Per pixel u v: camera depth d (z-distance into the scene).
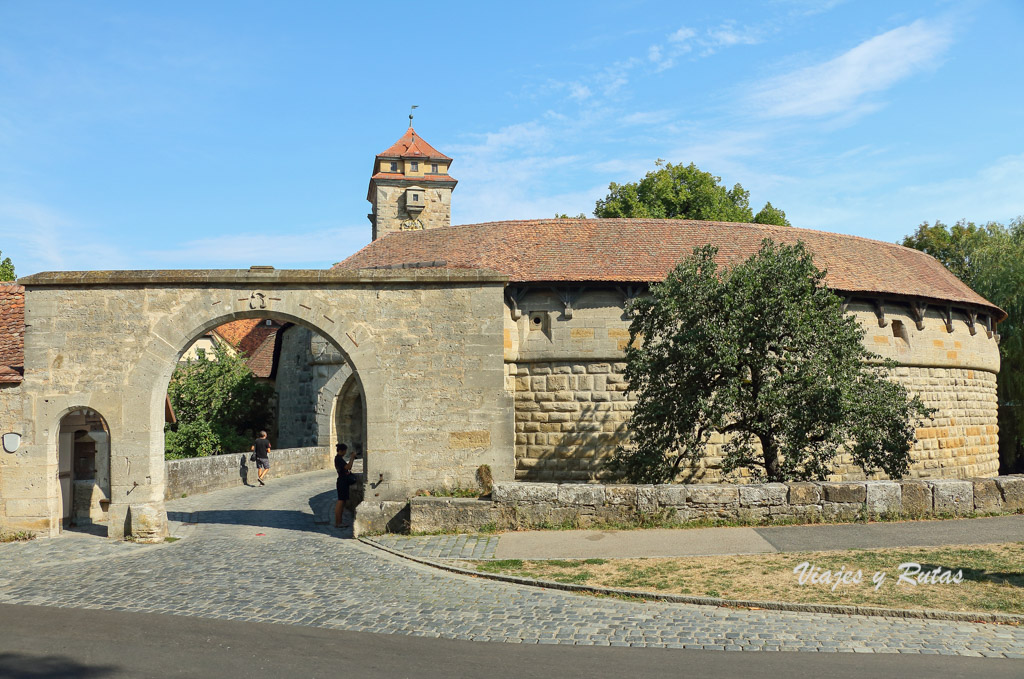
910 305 20.28
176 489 17.34
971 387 22.38
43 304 12.27
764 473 16.86
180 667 6.11
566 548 10.14
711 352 13.45
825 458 13.49
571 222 20.31
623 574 8.79
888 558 9.12
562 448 17.59
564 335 17.73
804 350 13.41
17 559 10.64
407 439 12.34
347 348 12.42
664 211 38.12
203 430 23.89
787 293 13.36
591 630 6.93
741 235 20.27
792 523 11.08
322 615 7.55
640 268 17.86
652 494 11.19
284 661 6.21
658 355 14.10
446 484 12.31
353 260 21.22
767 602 7.53
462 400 12.42
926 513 11.27
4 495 12.12
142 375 12.22
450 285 12.59
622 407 17.52
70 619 7.55
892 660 6.02
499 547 10.37
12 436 12.12
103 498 14.15
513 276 17.64
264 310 12.38
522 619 7.30
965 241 36.50
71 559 10.64
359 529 11.99
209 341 32.19
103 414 12.15
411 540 11.12
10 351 13.41
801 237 20.95
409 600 8.05
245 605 7.98
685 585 8.23
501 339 12.52
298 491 18.66
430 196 42.75
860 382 13.55
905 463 13.84
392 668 6.01
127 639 6.87
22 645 6.73
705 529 10.88
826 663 5.96
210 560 10.41
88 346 12.25
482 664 6.07
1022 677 5.59
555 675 5.78
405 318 12.52
